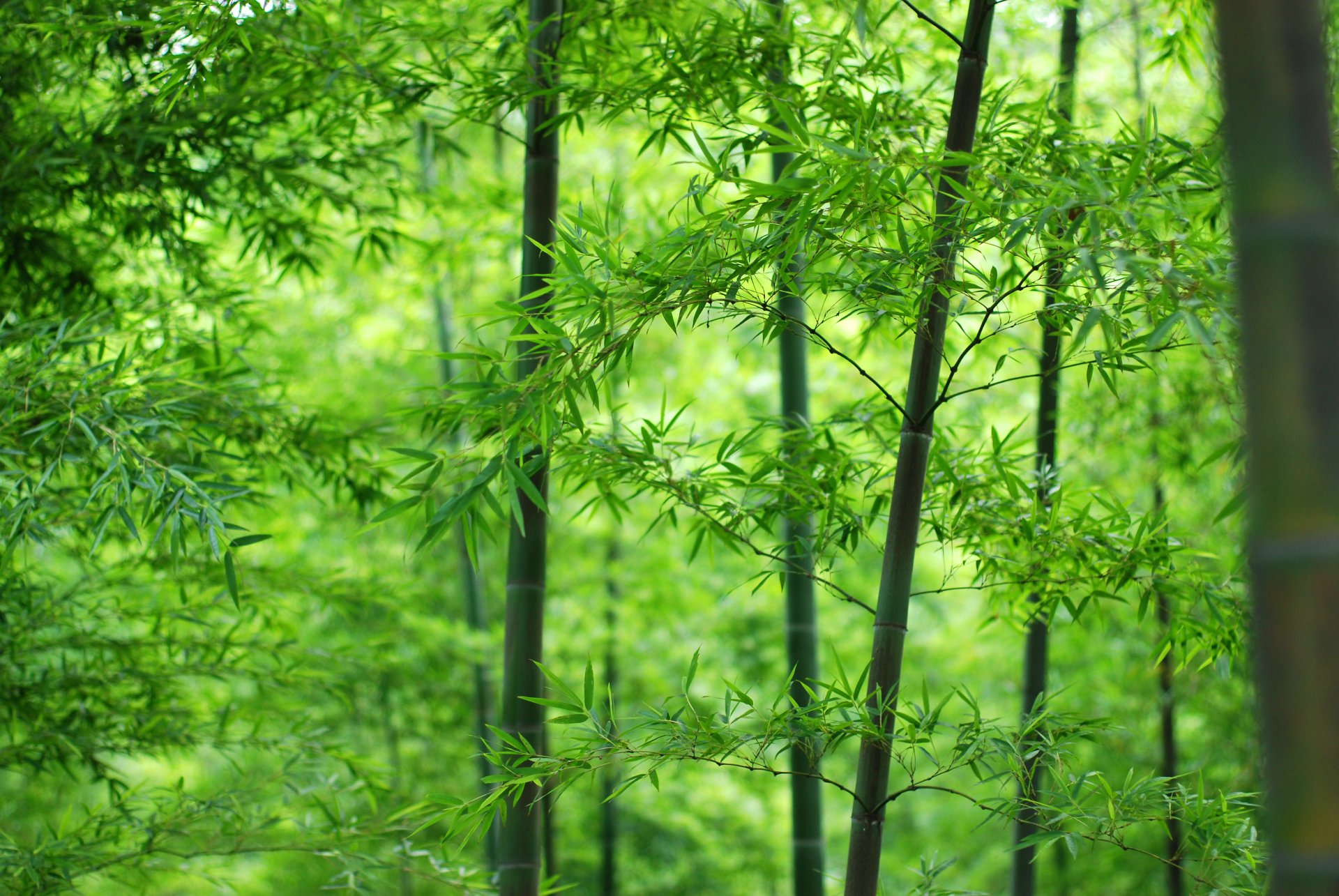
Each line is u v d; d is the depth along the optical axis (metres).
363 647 3.61
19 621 3.06
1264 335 1.17
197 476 2.46
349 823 3.07
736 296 1.98
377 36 2.81
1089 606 4.53
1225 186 2.05
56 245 3.25
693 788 6.70
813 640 3.16
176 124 2.95
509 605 2.56
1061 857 5.59
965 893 2.42
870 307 2.05
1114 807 2.04
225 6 2.32
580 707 2.02
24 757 3.12
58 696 3.19
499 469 2.05
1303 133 1.17
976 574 2.51
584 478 2.60
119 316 3.07
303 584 3.53
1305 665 1.13
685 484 2.52
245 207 3.44
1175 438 4.05
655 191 4.73
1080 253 1.71
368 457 3.50
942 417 4.56
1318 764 1.12
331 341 5.55
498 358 2.06
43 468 2.78
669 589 5.94
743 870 6.86
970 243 1.94
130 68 2.95
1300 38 1.17
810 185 1.88
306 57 2.78
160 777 6.39
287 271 3.59
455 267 4.49
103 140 2.98
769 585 6.19
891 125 2.50
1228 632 2.39
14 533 2.47
